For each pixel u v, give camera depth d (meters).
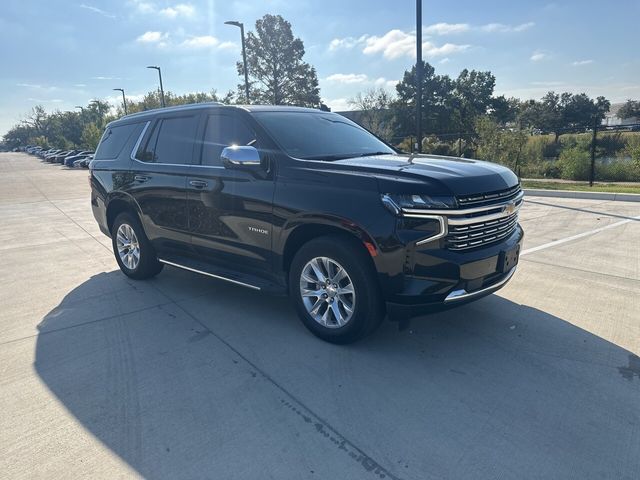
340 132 4.67
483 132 18.50
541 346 3.61
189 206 4.56
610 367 3.28
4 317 4.48
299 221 3.62
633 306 4.35
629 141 19.59
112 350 3.72
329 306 3.69
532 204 10.86
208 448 2.54
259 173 3.91
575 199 11.61
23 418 2.85
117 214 5.82
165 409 2.91
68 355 3.65
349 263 3.41
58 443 2.61
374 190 3.26
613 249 6.37
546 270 5.49
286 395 3.03
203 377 3.28
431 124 42.25
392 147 4.97
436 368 3.33
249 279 4.20
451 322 4.09
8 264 6.56
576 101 68.25
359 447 2.52
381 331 3.96
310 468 2.38
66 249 7.50
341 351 3.61
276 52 46.94
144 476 2.35
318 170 3.59
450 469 2.34
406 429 2.66
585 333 3.82
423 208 3.12
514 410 2.81
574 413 2.77
